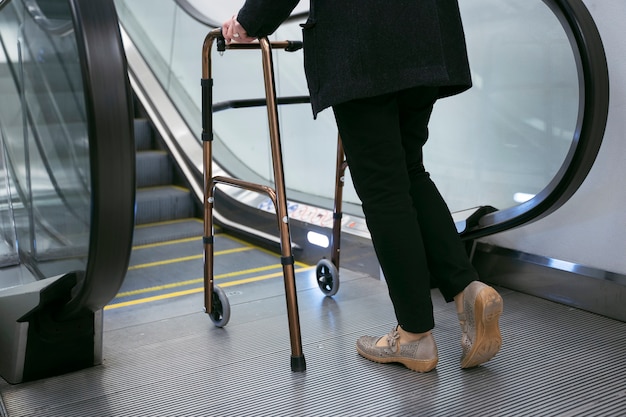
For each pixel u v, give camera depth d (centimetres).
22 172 225
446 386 186
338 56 173
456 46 184
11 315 201
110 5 162
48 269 209
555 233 258
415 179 197
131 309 277
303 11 260
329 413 173
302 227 357
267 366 207
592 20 219
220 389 192
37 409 183
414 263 184
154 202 449
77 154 170
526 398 176
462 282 188
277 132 195
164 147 490
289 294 199
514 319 239
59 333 204
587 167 225
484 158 276
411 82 171
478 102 275
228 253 385
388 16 170
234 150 471
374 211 184
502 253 277
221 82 474
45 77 187
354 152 184
